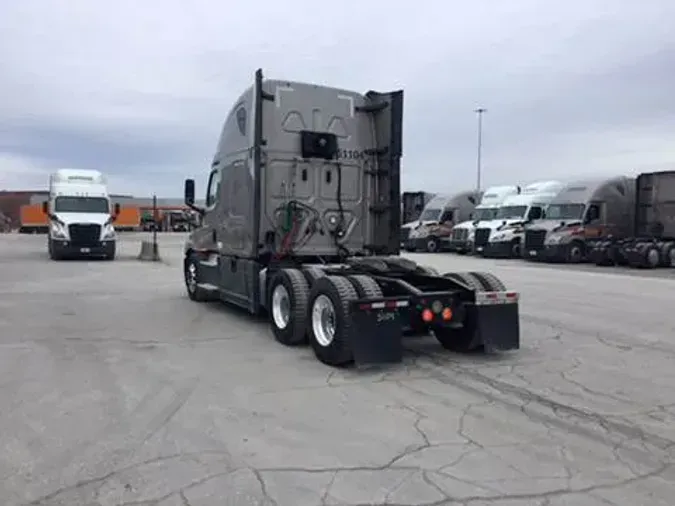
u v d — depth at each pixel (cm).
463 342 764
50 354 755
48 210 2658
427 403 567
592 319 1055
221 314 1073
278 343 828
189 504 366
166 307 1158
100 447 454
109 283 1603
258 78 898
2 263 2345
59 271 1989
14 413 530
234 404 559
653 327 980
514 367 708
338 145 975
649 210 2562
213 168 1103
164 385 621
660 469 423
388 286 740
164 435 479
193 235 1238
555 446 464
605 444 469
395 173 984
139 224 7581
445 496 379
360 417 525
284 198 940
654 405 569
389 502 371
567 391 612
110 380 638
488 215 3334
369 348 669
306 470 416
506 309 750
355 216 996
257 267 923
